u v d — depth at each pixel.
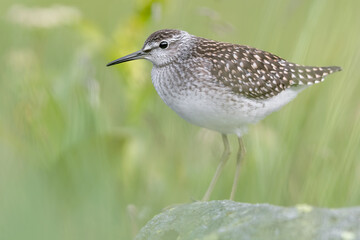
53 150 12.02
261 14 13.82
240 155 11.77
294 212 7.07
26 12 12.16
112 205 11.41
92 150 11.84
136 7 12.91
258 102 11.25
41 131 12.09
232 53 11.27
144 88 12.83
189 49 11.33
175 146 12.78
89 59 12.75
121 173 12.24
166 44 11.32
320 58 12.74
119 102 14.29
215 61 11.04
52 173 11.62
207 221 7.95
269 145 12.05
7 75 13.45
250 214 7.46
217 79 10.91
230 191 12.38
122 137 12.12
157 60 11.45
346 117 12.30
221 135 13.10
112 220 11.20
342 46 12.69
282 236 6.82
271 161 11.88
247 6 15.37
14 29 14.64
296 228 6.84
